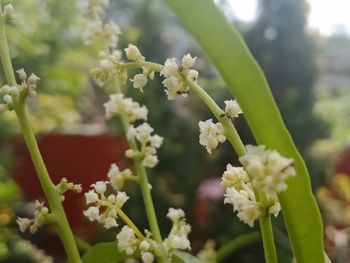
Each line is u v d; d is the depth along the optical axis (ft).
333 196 1.88
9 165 1.41
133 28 1.94
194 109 1.95
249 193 0.29
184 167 1.87
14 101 0.33
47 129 1.74
